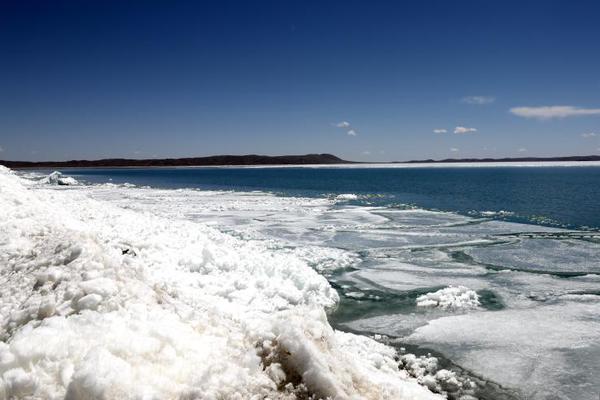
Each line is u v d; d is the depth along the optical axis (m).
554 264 15.69
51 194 20.09
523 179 79.44
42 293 5.52
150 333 4.70
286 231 22.39
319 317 5.44
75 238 7.66
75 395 3.60
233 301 10.15
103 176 112.75
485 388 7.34
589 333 9.41
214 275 11.55
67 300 5.22
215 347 4.82
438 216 28.53
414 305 11.43
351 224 24.89
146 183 75.00
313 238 20.55
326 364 4.37
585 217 27.69
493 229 23.23
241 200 39.59
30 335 4.27
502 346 8.87
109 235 13.00
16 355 3.97
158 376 4.00
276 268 12.35
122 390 3.69
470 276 14.13
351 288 12.89
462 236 21.16
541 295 12.15
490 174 109.19
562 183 65.19
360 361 7.58
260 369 4.36
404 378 7.55
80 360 4.05
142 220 16.84
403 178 92.44
